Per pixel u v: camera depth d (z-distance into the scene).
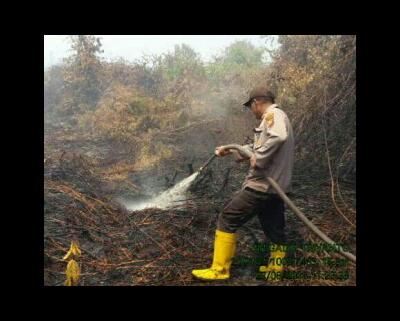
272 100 3.43
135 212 4.56
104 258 3.66
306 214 4.22
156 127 8.28
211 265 3.54
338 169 5.06
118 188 5.54
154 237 4.00
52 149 7.70
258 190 3.20
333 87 5.60
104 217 4.38
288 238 3.83
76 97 10.94
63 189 4.81
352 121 5.19
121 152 7.55
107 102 9.52
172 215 4.43
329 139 5.37
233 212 3.26
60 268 3.49
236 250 3.74
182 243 3.90
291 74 6.58
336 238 3.72
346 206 4.24
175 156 6.84
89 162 6.54
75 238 3.90
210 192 5.08
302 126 5.67
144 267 3.52
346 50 5.75
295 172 5.34
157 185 5.69
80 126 9.47
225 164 6.23
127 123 8.26
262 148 3.14
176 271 3.46
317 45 7.00
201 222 4.27
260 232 4.03
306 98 5.99
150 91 10.45
